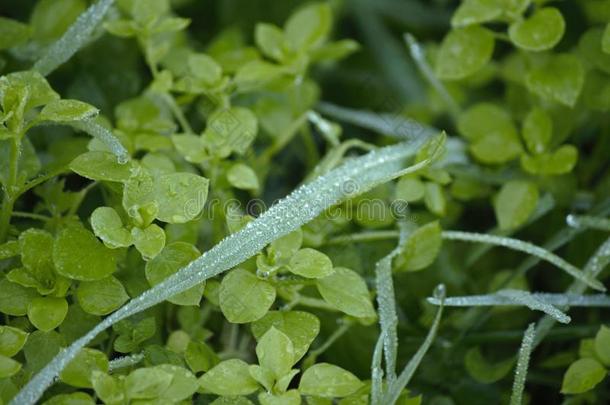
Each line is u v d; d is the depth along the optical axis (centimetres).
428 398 52
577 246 54
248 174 50
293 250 47
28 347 46
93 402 45
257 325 47
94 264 46
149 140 51
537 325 53
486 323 53
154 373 45
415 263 50
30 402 45
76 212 53
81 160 47
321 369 46
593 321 54
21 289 47
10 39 51
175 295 46
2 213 48
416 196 51
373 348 51
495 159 54
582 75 52
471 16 53
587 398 51
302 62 55
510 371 53
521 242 50
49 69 50
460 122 55
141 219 46
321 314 51
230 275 47
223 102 53
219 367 46
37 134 54
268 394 45
